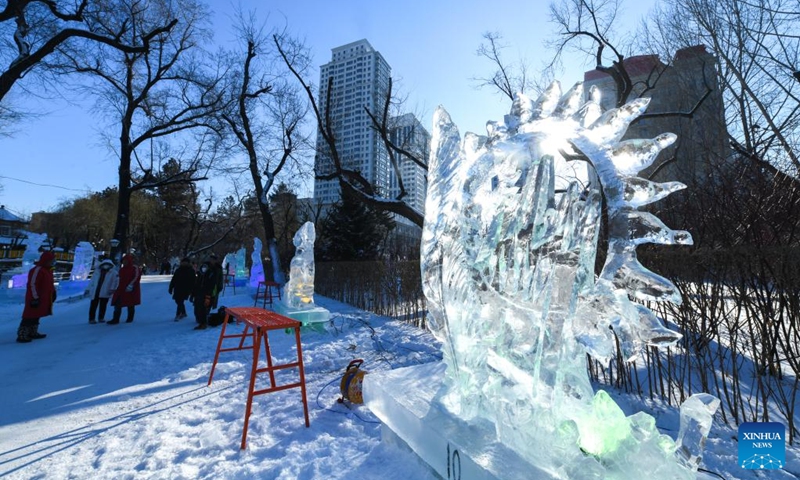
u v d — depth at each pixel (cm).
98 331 856
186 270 1023
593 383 452
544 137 220
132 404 429
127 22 1555
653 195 179
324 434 341
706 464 282
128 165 1888
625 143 195
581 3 1203
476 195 246
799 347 353
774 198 439
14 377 527
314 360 596
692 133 1016
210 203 3616
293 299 914
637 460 169
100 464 300
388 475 262
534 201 222
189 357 623
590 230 196
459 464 204
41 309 762
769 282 357
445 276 259
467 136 257
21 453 320
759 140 801
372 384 309
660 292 172
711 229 477
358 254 2548
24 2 1270
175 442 334
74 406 423
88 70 1694
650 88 1228
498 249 244
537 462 181
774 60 855
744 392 382
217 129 1959
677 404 380
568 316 196
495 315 239
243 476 277
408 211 1246
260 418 379
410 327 882
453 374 264
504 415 208
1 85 1245
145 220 3966
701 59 1104
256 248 2052
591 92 212
